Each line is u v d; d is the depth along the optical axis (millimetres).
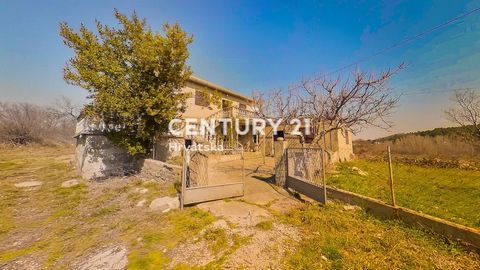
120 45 9797
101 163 10422
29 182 9453
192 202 5914
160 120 9984
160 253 3664
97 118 9711
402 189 7473
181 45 9641
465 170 11352
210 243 3920
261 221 4812
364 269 3076
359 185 7805
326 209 5430
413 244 3711
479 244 3320
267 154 19156
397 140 20141
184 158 5969
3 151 24406
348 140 18438
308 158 6949
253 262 3312
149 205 6125
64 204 6500
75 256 3646
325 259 3342
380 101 8180
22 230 4719
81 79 8805
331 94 8844
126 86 9117
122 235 4391
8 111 28641
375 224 4559
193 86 17625
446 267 3104
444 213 5098
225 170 11195
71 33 8734
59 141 34750
